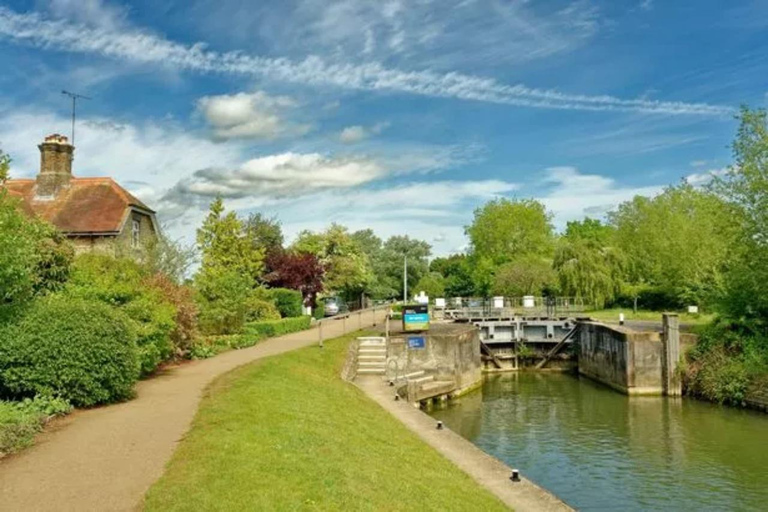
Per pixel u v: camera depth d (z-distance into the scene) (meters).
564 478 19.88
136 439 12.12
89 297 19.06
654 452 22.66
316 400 17.98
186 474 9.79
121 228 34.34
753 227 31.97
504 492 12.63
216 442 11.49
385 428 17.11
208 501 8.66
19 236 16.59
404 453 14.34
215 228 42.28
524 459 22.03
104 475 9.99
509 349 48.22
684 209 63.31
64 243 20.75
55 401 14.23
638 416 28.77
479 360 39.69
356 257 67.06
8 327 14.63
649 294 57.03
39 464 10.61
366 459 12.47
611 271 57.66
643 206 67.44
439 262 109.94
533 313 53.38
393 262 89.19
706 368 32.19
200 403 15.54
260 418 13.80
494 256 78.50
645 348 34.41
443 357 33.91
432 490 11.47
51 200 35.88
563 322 46.66
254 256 43.00
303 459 11.14
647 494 18.33
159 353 20.50
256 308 37.75
